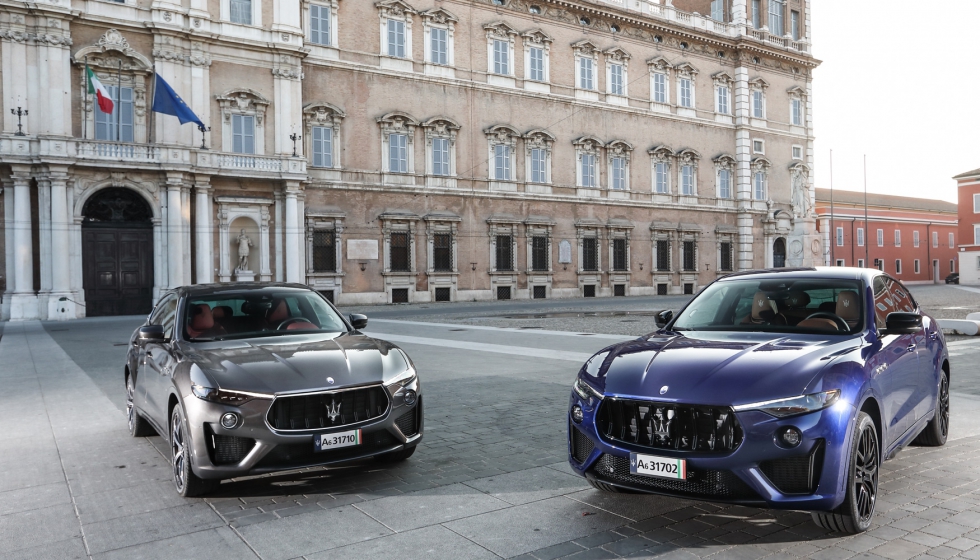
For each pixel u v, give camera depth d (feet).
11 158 92.58
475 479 19.43
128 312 103.24
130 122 103.45
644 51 161.58
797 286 19.94
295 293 24.84
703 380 14.87
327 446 17.79
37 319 94.58
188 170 103.30
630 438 15.25
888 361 17.15
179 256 103.09
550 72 147.64
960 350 49.11
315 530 15.71
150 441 24.95
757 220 181.68
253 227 112.88
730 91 177.88
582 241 152.46
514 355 48.01
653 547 14.38
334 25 122.31
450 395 32.58
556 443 23.43
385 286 127.03
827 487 13.83
